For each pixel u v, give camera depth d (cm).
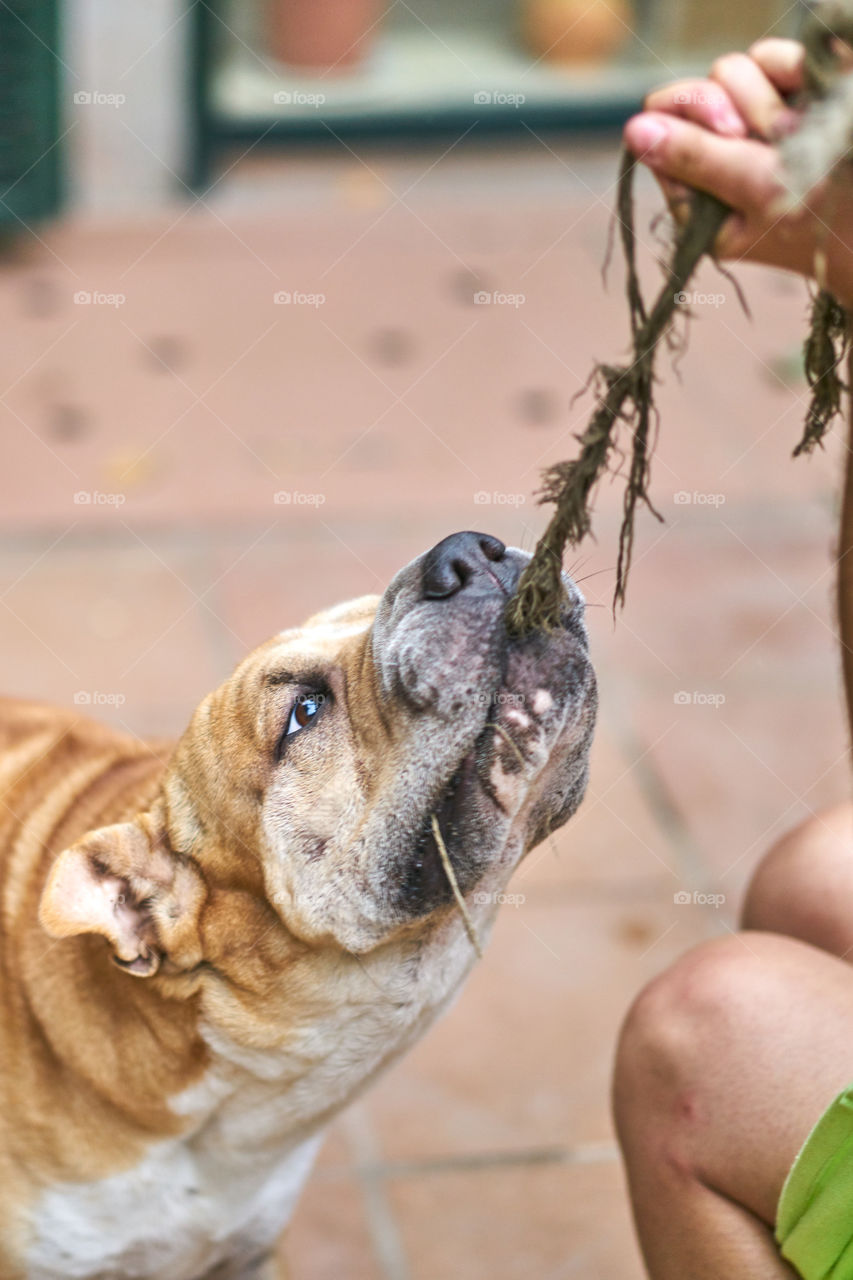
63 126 359
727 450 283
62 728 154
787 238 118
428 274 350
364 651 130
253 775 132
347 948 131
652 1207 123
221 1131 140
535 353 316
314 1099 140
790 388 304
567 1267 160
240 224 371
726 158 117
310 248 361
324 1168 167
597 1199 165
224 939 134
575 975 185
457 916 133
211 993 135
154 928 134
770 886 132
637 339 121
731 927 189
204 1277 150
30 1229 139
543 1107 173
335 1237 162
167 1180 140
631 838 200
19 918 142
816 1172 115
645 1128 123
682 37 404
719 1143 120
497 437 288
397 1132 170
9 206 354
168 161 375
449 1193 165
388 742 127
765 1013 121
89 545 255
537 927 189
